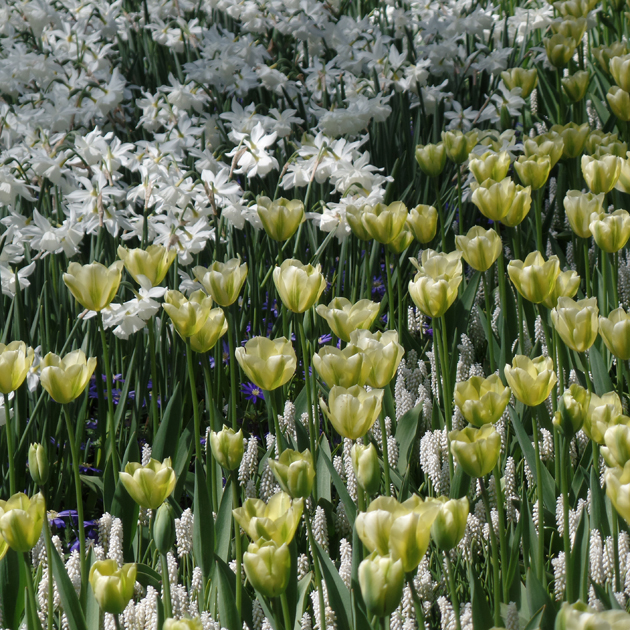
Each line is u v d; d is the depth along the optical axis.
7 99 5.02
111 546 1.93
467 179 3.87
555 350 2.58
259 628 1.73
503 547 1.65
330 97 4.85
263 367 1.61
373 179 3.28
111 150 3.25
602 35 6.43
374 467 1.45
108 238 3.34
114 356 3.17
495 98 4.45
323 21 5.33
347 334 1.88
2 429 2.57
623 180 2.73
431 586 1.77
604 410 1.56
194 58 5.53
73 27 5.22
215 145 4.27
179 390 2.31
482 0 6.11
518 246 2.78
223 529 1.92
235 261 1.99
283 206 2.32
